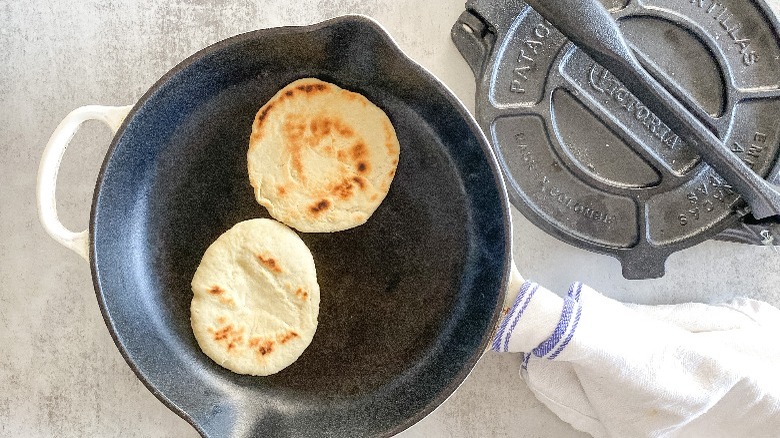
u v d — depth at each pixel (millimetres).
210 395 537
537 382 569
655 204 563
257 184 523
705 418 573
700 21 555
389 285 540
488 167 490
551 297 514
